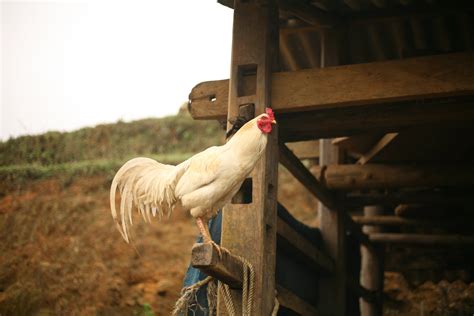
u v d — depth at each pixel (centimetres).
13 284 1067
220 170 372
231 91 462
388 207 901
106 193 1469
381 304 859
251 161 376
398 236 861
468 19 641
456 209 779
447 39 691
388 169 656
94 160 1689
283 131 500
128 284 1171
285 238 516
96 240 1295
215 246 364
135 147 1756
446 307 1015
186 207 384
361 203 711
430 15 587
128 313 1081
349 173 667
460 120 461
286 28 639
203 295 477
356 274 804
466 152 621
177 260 1248
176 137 1794
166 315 1079
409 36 690
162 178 404
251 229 425
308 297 643
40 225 1341
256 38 468
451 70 421
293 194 1488
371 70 440
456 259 988
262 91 454
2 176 1552
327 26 595
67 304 1055
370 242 868
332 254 685
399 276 1085
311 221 1391
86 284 1125
